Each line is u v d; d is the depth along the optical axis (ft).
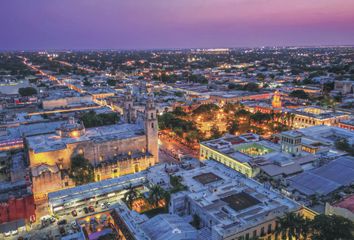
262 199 333.21
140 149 540.93
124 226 315.58
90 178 460.14
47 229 361.92
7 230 347.56
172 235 289.74
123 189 423.23
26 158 519.19
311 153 490.49
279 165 432.66
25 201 365.61
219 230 272.10
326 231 258.98
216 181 391.65
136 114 618.85
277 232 280.31
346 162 422.82
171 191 366.84
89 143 489.67
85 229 352.28
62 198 397.19
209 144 537.65
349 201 304.50
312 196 355.15
